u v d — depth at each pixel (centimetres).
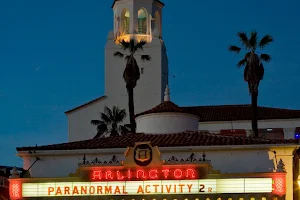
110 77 7962
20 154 3622
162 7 8444
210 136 3741
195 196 3269
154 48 8000
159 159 3303
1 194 5406
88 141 3841
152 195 3294
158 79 7944
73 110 7788
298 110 7281
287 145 3434
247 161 3456
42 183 3403
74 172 3594
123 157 3578
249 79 6184
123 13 8231
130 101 6862
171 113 4278
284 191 3222
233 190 3253
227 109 7362
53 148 3625
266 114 7200
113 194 3322
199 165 3275
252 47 6212
